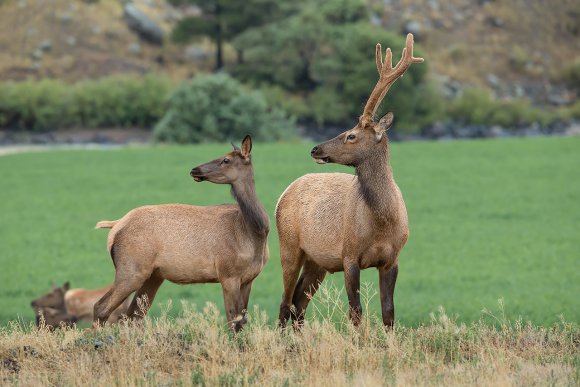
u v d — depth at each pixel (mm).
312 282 41156
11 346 33469
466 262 90312
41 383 29141
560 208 124875
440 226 112500
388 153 36438
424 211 123938
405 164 170625
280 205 40812
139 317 39875
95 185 151375
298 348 33375
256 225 38344
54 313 56125
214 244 38094
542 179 150625
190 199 135000
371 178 36031
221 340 32844
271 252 96812
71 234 111438
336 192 38438
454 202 130750
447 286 78062
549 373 29938
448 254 95000
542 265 88062
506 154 182000
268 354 32219
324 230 38125
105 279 84938
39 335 34781
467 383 28953
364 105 37844
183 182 152500
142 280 38312
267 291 77875
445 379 29531
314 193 39219
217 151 194625
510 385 28422
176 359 32219
